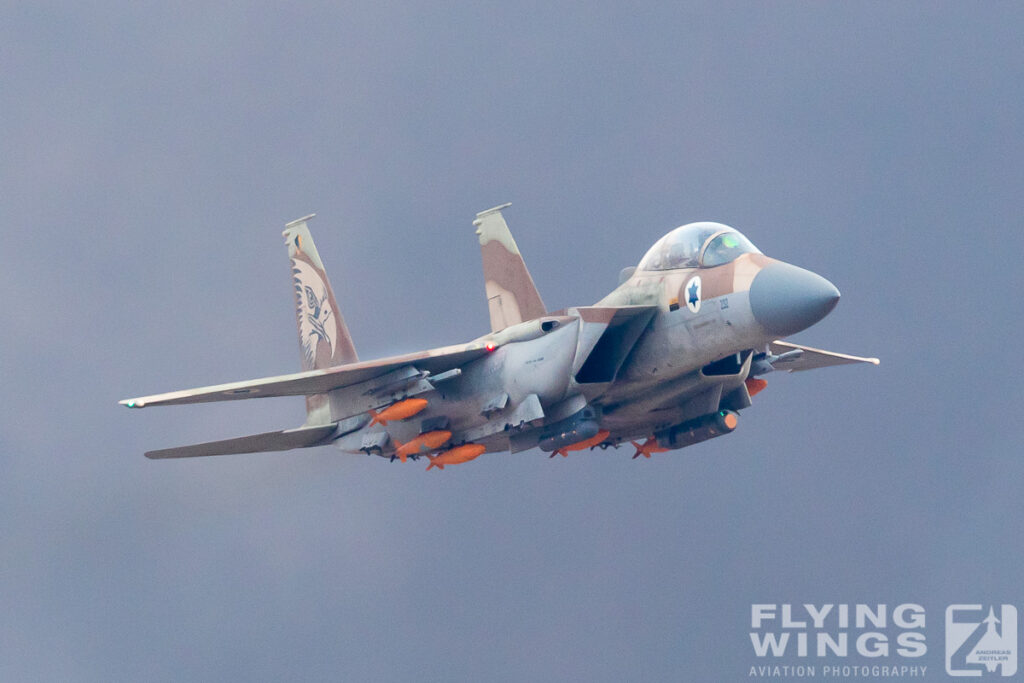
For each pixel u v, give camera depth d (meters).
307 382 51.94
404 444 55.06
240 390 50.78
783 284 44.22
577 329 48.81
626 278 51.41
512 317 57.69
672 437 54.16
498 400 51.06
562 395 49.81
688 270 47.75
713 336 46.44
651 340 48.78
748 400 53.69
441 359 51.66
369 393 53.06
